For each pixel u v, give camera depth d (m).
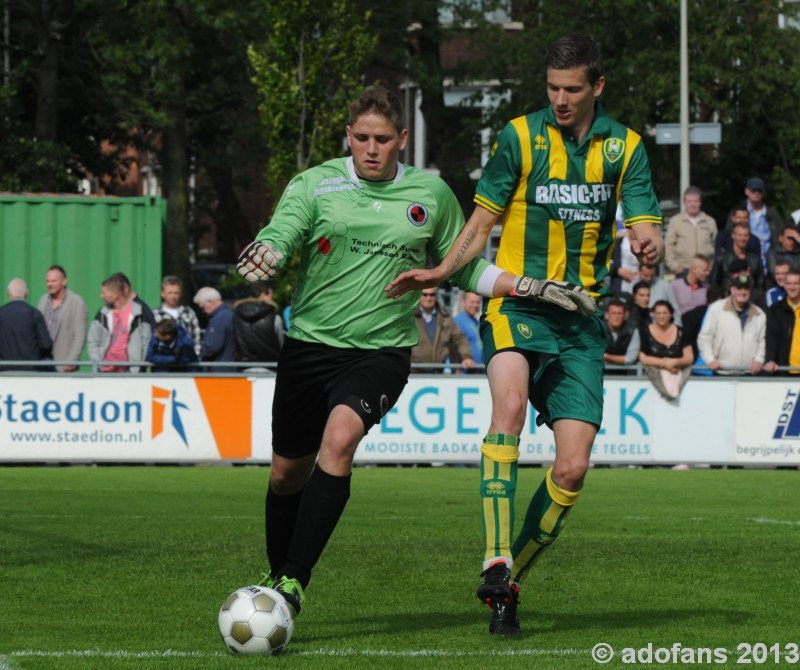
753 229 57.38
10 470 45.19
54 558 24.73
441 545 26.92
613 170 18.12
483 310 18.47
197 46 98.62
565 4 102.25
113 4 90.38
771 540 28.11
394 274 17.70
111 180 117.38
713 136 79.12
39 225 62.25
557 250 18.36
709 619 19.03
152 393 46.97
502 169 18.22
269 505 18.88
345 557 25.12
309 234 17.66
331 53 74.00
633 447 47.16
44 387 46.78
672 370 46.88
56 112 94.06
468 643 16.98
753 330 47.50
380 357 17.62
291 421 18.17
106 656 16.09
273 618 16.08
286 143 72.81
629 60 95.50
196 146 113.69
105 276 62.53
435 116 114.19
